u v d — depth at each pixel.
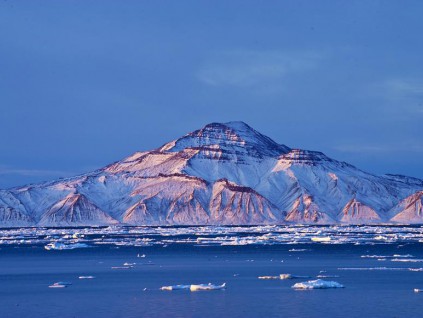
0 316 191.62
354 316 184.75
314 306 196.88
